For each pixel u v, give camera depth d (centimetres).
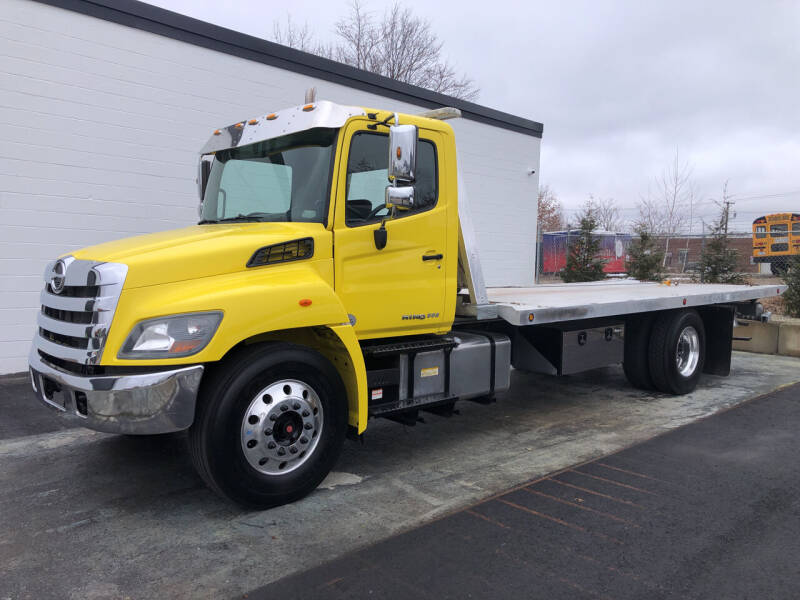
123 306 338
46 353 383
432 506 389
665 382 695
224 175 488
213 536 347
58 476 443
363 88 1098
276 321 366
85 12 783
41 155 764
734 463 471
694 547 332
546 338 631
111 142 818
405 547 333
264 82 959
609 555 323
